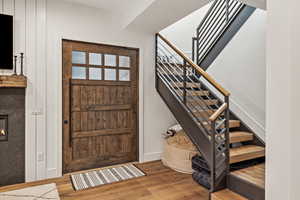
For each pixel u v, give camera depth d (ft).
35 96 8.74
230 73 11.17
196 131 8.39
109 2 9.44
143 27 10.37
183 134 11.19
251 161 8.71
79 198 7.30
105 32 10.29
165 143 11.18
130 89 11.29
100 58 10.45
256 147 9.00
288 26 4.27
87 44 10.07
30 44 8.63
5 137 8.27
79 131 9.96
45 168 8.95
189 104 9.75
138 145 11.41
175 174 9.61
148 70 11.58
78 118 9.93
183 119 9.25
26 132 8.61
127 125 11.24
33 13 8.70
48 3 9.04
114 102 10.84
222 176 7.20
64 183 8.54
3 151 8.25
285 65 4.34
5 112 8.23
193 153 9.74
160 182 8.71
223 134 8.38
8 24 8.17
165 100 10.74
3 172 8.25
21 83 8.23
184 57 9.20
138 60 11.37
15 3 8.36
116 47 10.82
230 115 10.85
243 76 10.39
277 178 4.51
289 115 4.28
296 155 4.22
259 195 6.11
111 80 10.74
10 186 8.17
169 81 11.23
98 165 10.43
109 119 10.73
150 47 11.61
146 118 11.59
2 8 8.14
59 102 9.27
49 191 7.74
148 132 11.66
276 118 4.55
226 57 11.43
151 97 11.73
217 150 7.34
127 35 10.89
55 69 9.21
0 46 8.04
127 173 9.68
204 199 7.24
